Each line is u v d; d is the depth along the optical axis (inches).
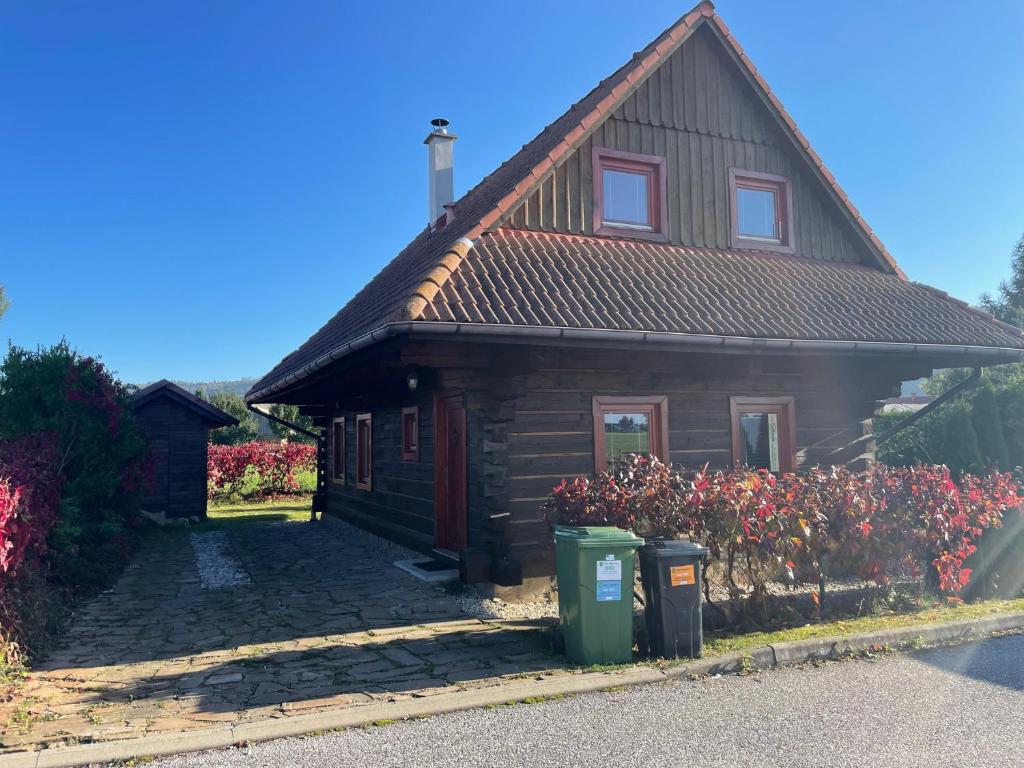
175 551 519.5
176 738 184.2
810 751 181.0
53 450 379.9
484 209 446.3
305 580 398.6
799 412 438.9
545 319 315.0
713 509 281.4
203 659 256.2
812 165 488.7
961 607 318.7
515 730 193.2
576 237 422.3
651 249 434.9
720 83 477.7
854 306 424.2
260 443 1071.6
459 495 414.3
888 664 252.7
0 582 254.4
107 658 259.0
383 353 341.1
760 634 274.8
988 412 502.9
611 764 173.8
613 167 445.4
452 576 385.4
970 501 327.9
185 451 718.5
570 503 287.0
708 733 191.8
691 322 347.3
